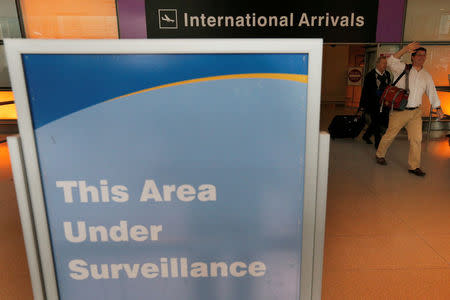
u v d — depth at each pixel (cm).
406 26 729
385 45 747
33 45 93
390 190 414
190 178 105
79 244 109
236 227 109
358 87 1716
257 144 103
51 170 102
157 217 108
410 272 237
